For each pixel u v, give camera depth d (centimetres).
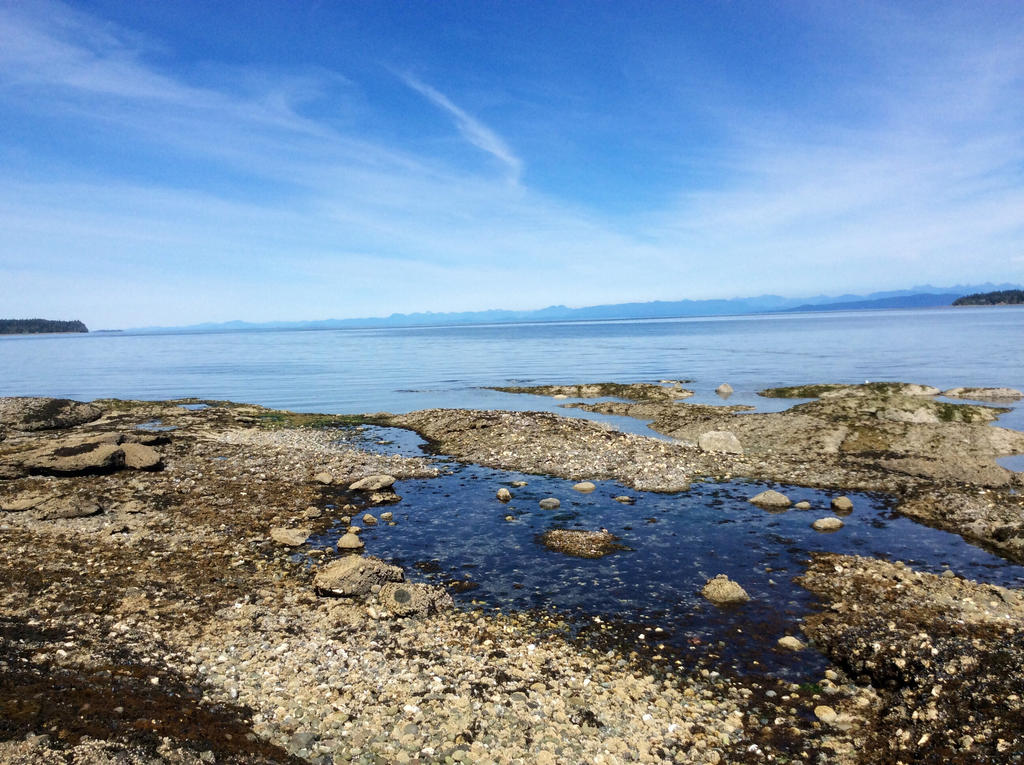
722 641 1378
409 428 4131
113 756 798
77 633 1244
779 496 2391
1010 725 966
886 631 1350
